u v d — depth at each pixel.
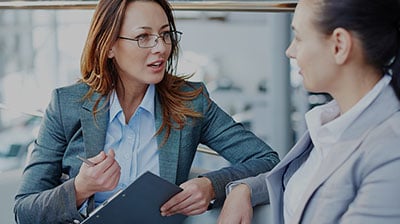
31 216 1.63
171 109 1.76
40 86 3.97
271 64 3.21
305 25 1.15
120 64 1.68
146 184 1.38
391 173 1.05
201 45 5.29
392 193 1.04
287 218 1.36
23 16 4.30
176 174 1.74
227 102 5.00
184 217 1.59
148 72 1.67
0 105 2.80
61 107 1.74
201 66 5.23
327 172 1.15
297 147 1.36
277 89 3.16
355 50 1.11
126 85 1.73
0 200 2.06
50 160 1.75
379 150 1.08
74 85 1.78
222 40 5.32
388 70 1.13
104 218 1.43
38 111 2.59
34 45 4.23
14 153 3.49
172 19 1.75
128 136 1.74
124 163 1.73
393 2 1.10
